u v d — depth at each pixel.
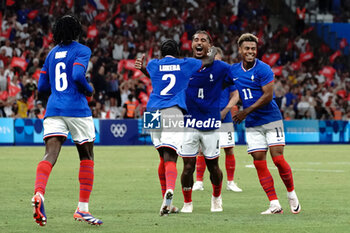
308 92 66.69
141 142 57.03
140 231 13.85
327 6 88.94
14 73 59.59
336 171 31.97
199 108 17.56
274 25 85.31
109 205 18.94
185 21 77.31
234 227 14.47
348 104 69.44
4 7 67.56
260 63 17.38
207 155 17.59
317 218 16.08
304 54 76.81
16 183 25.39
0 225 14.73
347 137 62.50
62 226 14.62
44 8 70.00
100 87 60.72
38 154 43.28
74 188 23.62
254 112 17.44
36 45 65.31
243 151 48.66
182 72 17.00
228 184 23.73
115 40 69.25
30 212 17.09
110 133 56.06
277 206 17.14
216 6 80.12
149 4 77.25
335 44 83.69
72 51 14.52
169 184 16.12
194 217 16.30
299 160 40.28
